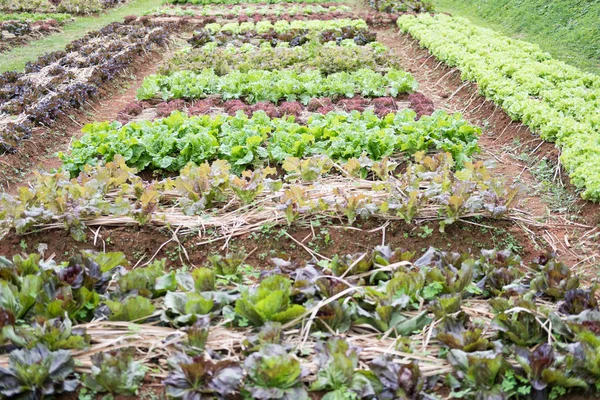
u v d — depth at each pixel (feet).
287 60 25.85
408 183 13.98
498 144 18.53
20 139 18.01
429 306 10.32
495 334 10.10
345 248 13.05
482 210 13.67
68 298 10.08
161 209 13.91
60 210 13.25
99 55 26.99
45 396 9.06
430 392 9.29
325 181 14.96
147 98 22.41
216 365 9.16
